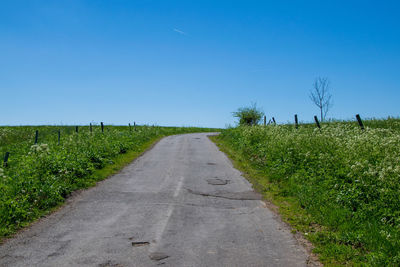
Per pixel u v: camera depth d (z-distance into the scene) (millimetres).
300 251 5875
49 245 6047
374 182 8078
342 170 9523
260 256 5629
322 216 7586
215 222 7531
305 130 16781
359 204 7730
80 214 8078
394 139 10133
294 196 9688
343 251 5688
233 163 16328
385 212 7012
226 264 5273
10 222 7211
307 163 11711
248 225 7340
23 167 10914
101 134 24594
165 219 7688
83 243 6145
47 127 37438
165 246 6016
